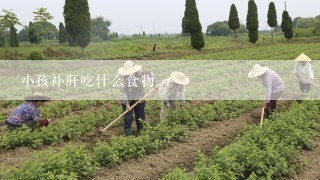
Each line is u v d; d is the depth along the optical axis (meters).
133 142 9.17
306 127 10.38
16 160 9.06
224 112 12.99
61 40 57.88
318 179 8.01
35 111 10.65
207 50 41.38
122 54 36.38
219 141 10.42
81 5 32.59
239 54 34.00
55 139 10.19
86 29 32.88
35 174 6.86
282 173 8.04
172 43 52.94
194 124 11.30
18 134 9.97
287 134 9.48
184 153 9.50
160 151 9.56
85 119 12.05
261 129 9.55
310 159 9.04
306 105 13.08
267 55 32.81
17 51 32.41
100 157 8.50
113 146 8.82
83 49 36.59
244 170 7.73
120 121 12.14
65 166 7.40
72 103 15.57
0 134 11.13
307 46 42.12
